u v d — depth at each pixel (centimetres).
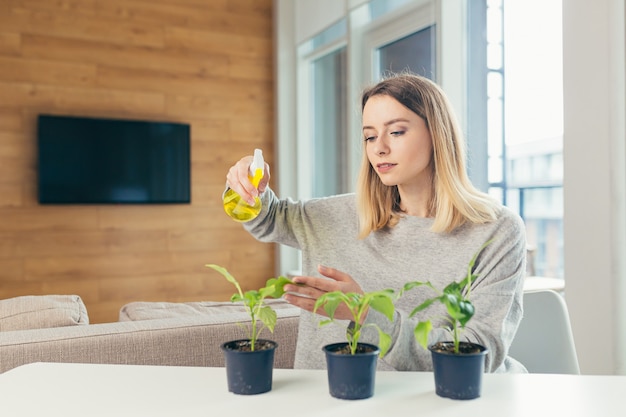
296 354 123
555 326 146
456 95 320
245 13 472
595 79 208
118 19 430
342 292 86
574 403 76
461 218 113
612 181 204
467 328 95
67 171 407
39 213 409
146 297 439
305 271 128
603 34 205
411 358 92
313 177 475
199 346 138
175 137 440
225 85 465
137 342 132
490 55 311
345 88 424
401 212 122
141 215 438
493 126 311
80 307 155
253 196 104
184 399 78
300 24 462
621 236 204
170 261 446
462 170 114
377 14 389
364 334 91
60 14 413
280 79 470
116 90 429
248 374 79
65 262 416
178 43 449
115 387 83
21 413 73
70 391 81
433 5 325
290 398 78
